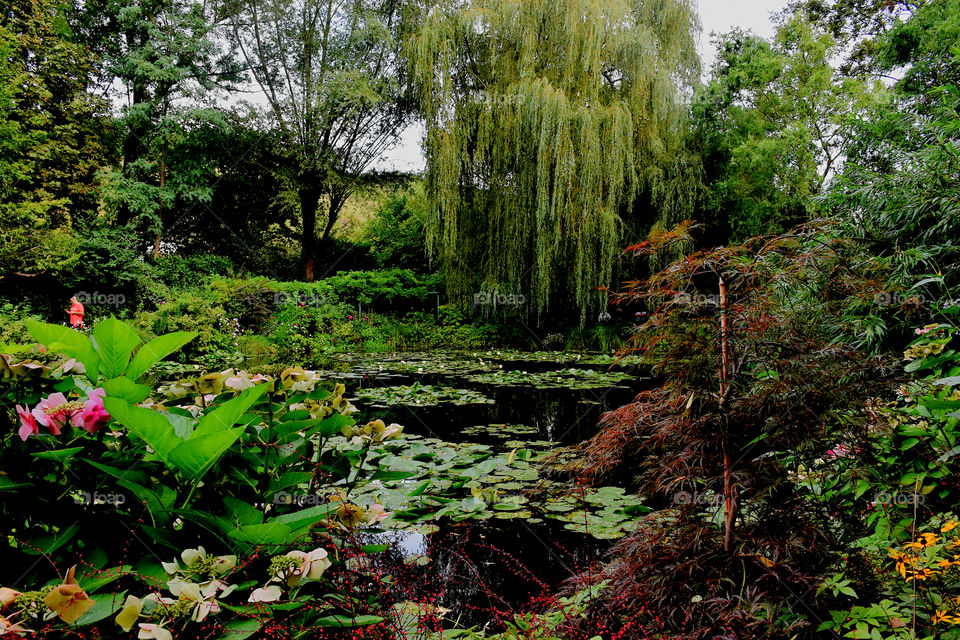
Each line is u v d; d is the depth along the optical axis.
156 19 13.62
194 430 1.10
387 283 14.32
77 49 12.03
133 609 0.89
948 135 3.18
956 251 2.71
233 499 1.11
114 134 13.30
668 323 1.53
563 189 10.30
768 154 12.51
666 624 1.45
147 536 1.12
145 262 11.91
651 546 1.55
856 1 14.37
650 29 10.88
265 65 15.38
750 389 1.48
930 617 1.27
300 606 1.12
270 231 16.83
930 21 10.05
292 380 1.42
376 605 1.41
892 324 2.46
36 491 1.02
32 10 11.50
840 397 1.36
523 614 1.63
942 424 1.52
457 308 12.92
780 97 14.34
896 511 1.54
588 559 2.19
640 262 11.81
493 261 11.72
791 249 1.50
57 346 1.12
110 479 1.11
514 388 6.76
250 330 10.27
